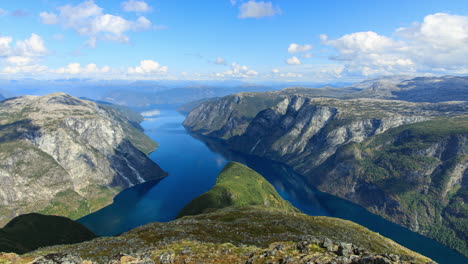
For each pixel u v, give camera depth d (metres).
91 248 64.75
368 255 39.12
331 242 45.84
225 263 43.03
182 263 44.00
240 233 80.81
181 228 85.19
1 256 33.38
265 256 42.72
